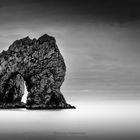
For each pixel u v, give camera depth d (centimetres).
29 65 9194
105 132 4481
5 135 4284
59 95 8931
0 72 9388
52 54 9081
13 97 9344
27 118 6594
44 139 3984
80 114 7325
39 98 8894
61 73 9100
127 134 4253
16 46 9350
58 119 6384
